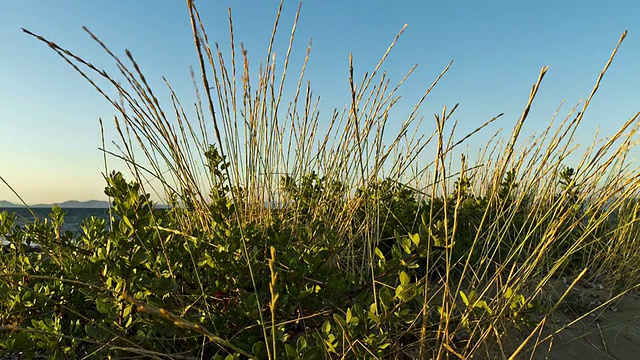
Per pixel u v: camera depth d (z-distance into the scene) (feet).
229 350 6.01
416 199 12.21
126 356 5.76
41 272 7.95
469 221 10.56
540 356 6.62
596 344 7.22
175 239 7.23
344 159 9.08
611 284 9.42
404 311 5.13
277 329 5.69
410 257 5.94
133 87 6.47
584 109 5.32
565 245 10.47
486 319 5.58
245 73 7.42
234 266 6.28
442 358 5.97
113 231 6.12
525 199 10.44
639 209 9.59
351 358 5.23
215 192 7.86
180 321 3.52
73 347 5.70
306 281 6.69
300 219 9.62
